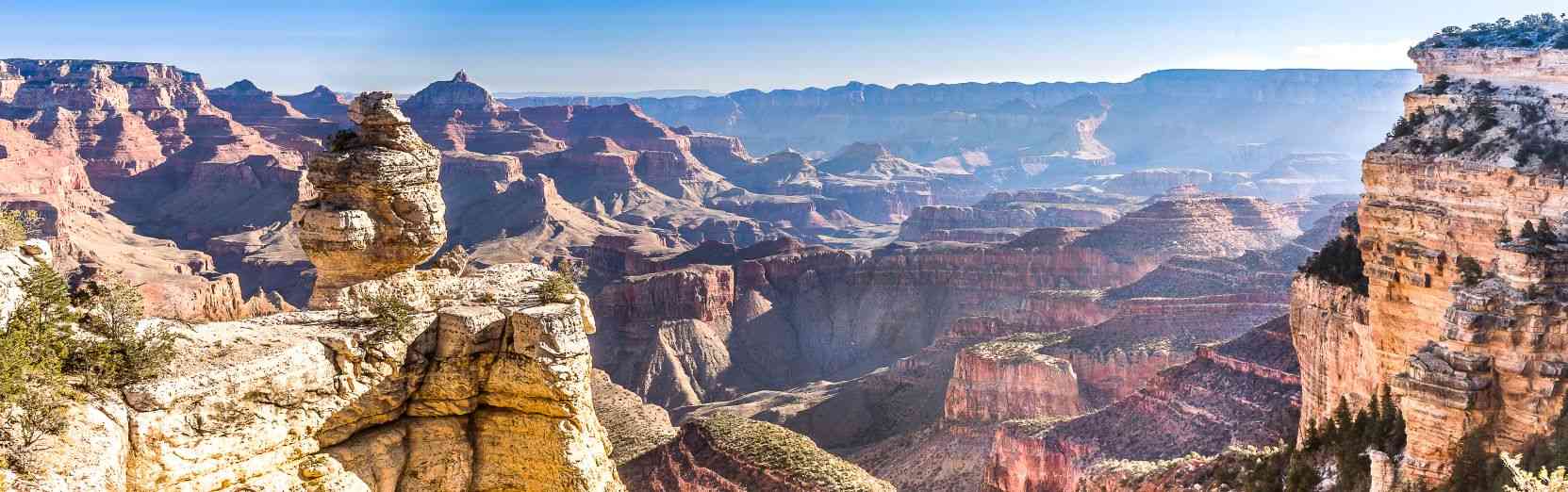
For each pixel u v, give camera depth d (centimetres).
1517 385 3728
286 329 3225
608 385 13725
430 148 4431
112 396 2720
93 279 3100
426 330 3369
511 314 3406
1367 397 5297
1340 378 5628
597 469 3459
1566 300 3712
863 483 9081
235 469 2877
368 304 3409
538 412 3359
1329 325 5697
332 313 3441
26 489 2353
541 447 3359
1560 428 3581
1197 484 6166
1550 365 3688
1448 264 4491
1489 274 3984
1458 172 4419
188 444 2797
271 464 2955
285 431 2995
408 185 4272
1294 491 5056
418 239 4294
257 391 2941
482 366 3388
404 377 3297
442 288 3706
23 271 2898
